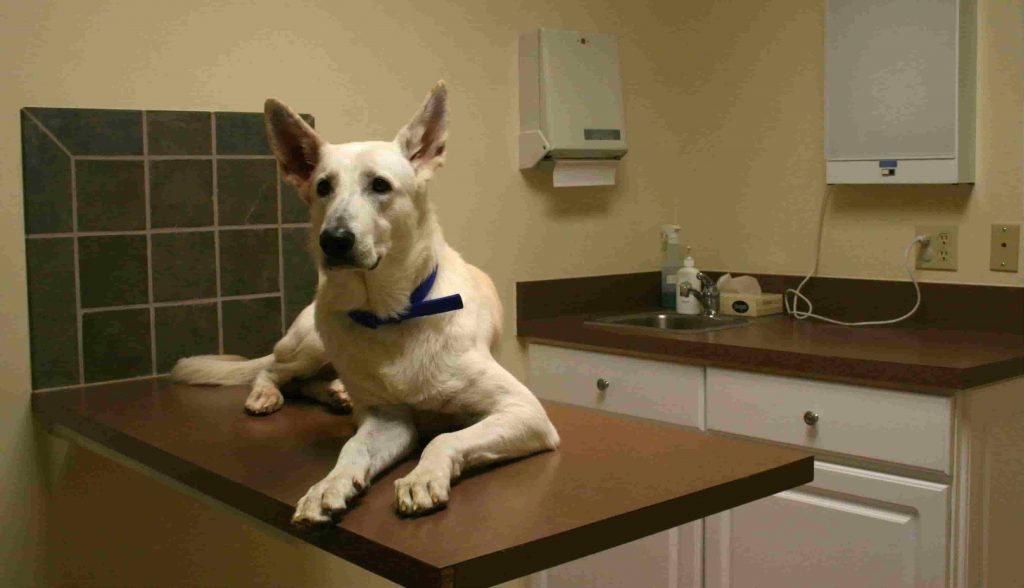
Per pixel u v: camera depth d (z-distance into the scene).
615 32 3.04
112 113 2.09
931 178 2.47
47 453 2.06
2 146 1.98
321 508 1.19
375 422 1.52
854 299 2.76
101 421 1.77
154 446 1.59
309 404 1.93
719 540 2.39
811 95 2.85
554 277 2.95
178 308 2.20
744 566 2.35
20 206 2.01
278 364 1.97
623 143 2.92
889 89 2.54
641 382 2.61
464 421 1.59
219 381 2.09
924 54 2.46
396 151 1.53
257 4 2.29
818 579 2.22
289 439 1.63
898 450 2.09
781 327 2.68
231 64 2.26
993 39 2.43
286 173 1.61
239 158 2.26
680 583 2.46
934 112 2.45
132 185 2.12
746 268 3.07
